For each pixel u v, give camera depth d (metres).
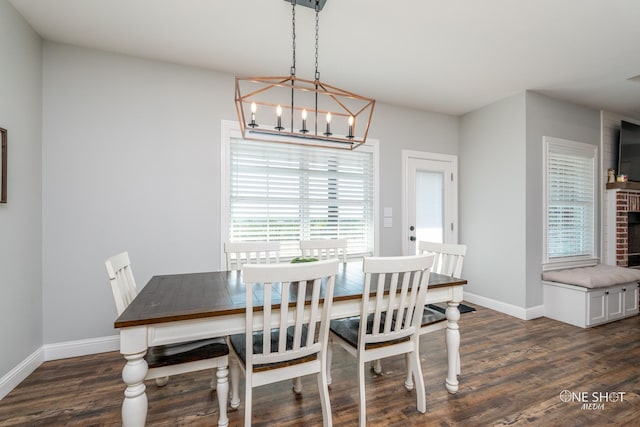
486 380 2.04
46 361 2.30
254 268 1.22
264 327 1.33
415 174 3.86
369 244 3.60
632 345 2.61
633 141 3.94
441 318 1.94
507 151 3.49
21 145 2.04
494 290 3.61
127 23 2.15
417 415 1.68
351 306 1.64
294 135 1.93
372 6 1.98
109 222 2.50
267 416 1.68
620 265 3.90
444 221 4.02
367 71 2.90
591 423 1.62
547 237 3.44
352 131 2.11
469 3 1.95
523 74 2.95
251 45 2.45
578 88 3.27
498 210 3.59
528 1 1.92
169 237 2.69
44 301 2.31
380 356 1.65
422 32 2.27
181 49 2.50
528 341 2.68
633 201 4.07
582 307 3.03
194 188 2.77
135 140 2.58
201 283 1.85
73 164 2.39
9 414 1.69
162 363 1.45
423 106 3.79
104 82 2.49
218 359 1.55
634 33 2.27
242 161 3.00
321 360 1.50
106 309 2.49
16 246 1.99
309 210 3.29
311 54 2.59
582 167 3.77
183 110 2.74
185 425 1.61
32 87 2.17
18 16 2.00
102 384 1.99
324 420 1.50
